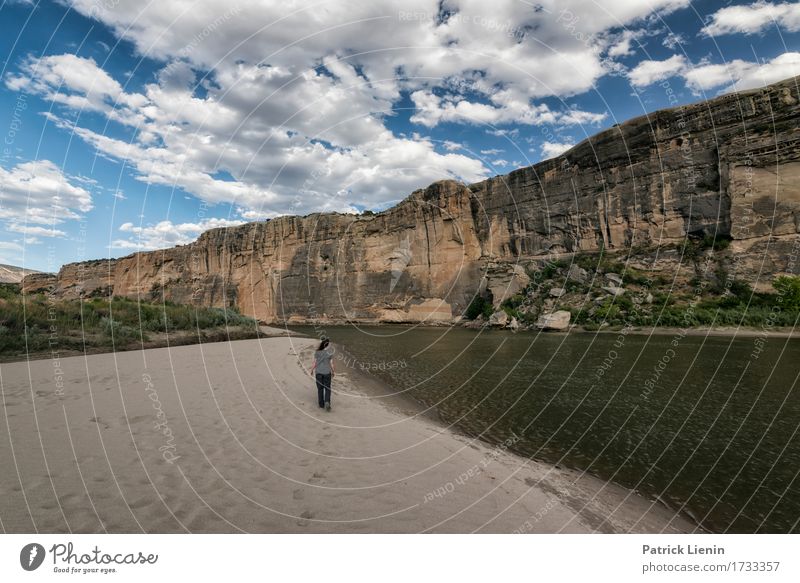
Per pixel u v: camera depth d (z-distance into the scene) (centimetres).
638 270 3575
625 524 404
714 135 3428
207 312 2684
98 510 326
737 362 1360
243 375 1016
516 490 460
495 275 4612
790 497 462
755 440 652
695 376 1159
